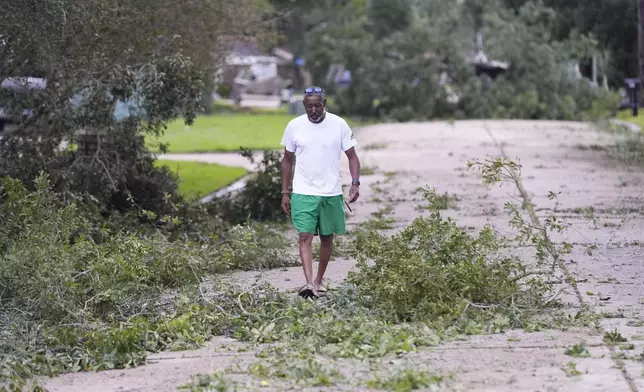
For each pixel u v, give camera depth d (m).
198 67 16.81
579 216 15.66
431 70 49.41
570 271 10.91
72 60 13.74
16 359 7.54
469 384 6.66
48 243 9.48
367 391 6.61
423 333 7.98
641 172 22.84
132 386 7.07
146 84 14.06
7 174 13.91
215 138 39.69
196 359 7.79
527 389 6.51
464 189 20.31
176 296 9.53
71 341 8.04
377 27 78.81
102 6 13.44
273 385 6.80
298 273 11.52
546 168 24.22
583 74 51.38
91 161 14.13
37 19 12.80
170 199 14.79
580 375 6.79
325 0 79.62
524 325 8.37
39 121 14.44
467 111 48.84
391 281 8.80
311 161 9.94
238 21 21.00
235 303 9.23
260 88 91.81
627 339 7.80
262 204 16.56
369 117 51.75
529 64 48.19
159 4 15.61
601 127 38.78
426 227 9.51
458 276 8.92
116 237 11.26
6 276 8.91
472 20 57.38
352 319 8.38
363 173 24.62
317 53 65.56
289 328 8.25
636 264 11.31
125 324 8.52
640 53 24.22
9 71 13.80
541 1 42.69
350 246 12.70
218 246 12.52
